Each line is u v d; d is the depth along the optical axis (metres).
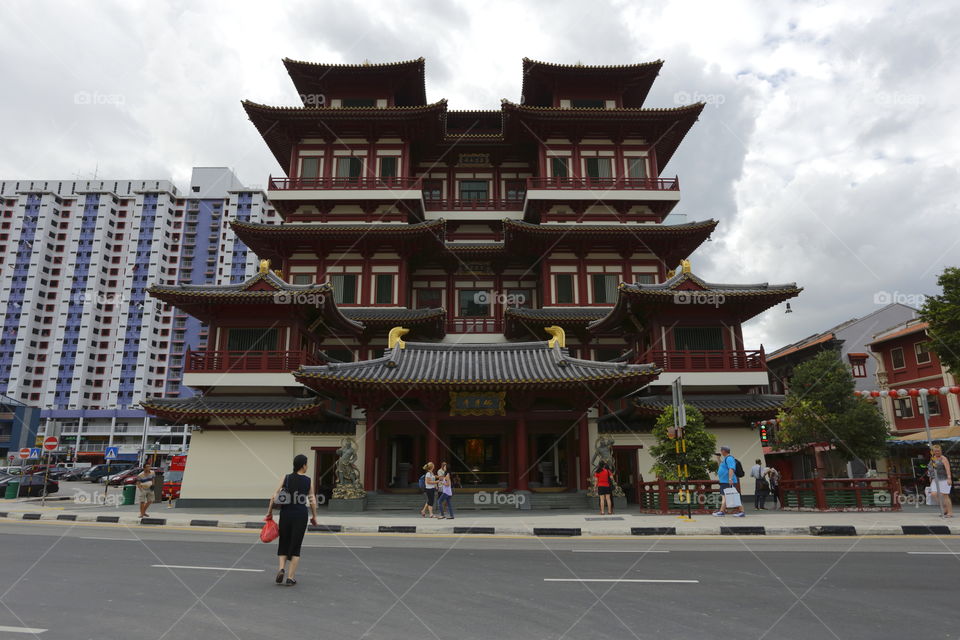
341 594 9.92
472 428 33.31
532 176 50.75
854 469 46.72
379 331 41.47
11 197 136.12
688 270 34.03
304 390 33.00
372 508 28.19
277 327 33.78
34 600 9.45
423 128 46.41
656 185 45.28
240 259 141.62
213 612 8.72
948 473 21.28
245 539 17.80
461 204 48.50
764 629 7.88
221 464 31.42
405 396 29.66
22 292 130.50
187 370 32.34
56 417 122.69
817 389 43.50
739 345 34.19
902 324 50.69
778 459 56.44
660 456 25.75
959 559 13.30
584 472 29.55
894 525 18.50
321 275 42.94
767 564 12.79
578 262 43.59
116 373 130.62
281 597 9.66
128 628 7.89
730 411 32.00
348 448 28.42
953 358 31.19
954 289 30.53
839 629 7.85
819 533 18.17
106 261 138.12
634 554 14.46
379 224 42.16
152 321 134.38
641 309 34.97
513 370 29.73
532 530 19.06
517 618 8.47
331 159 46.47
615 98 48.88
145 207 142.50
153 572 11.87
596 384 27.81
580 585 10.70
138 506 32.19
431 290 46.69
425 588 10.45
